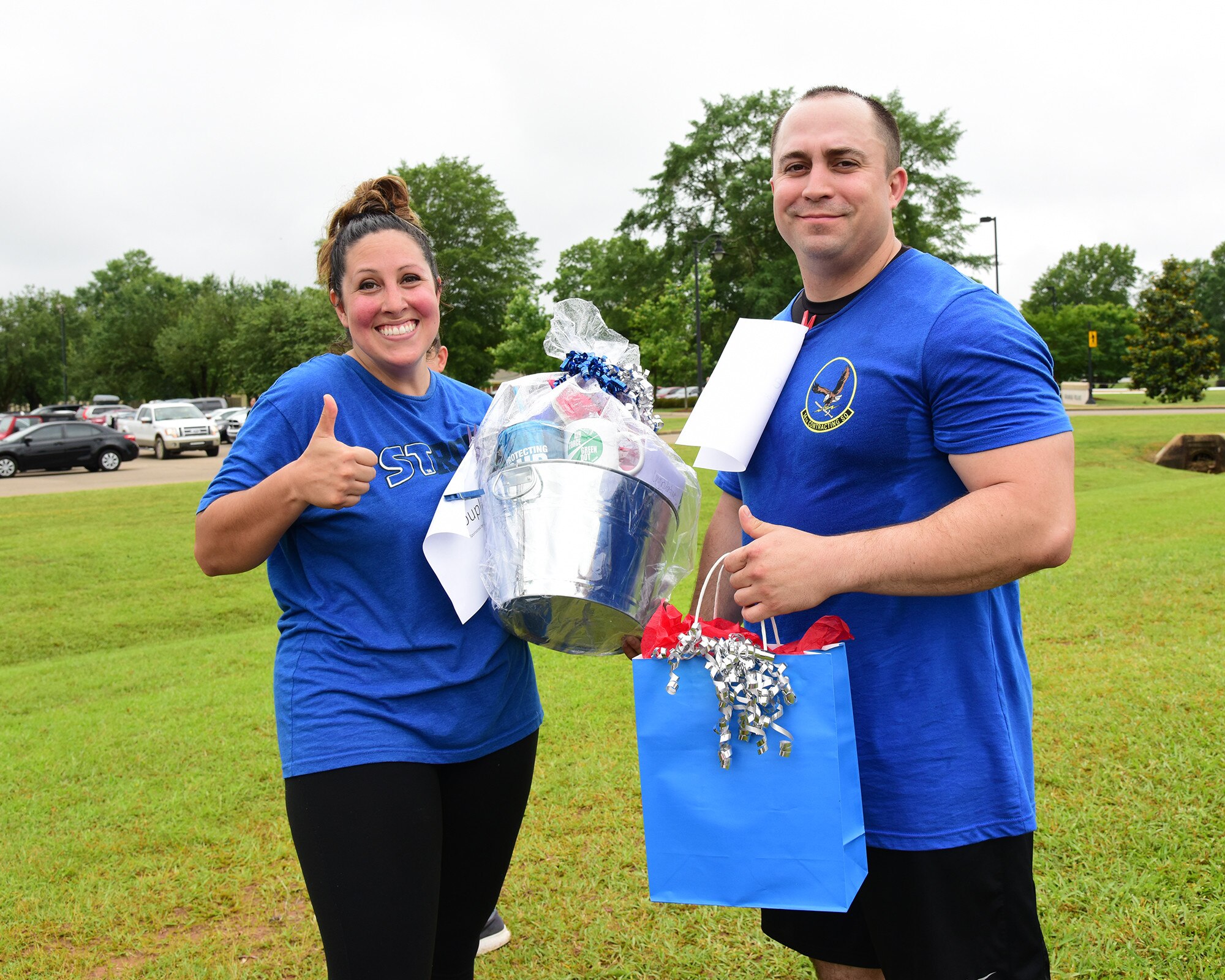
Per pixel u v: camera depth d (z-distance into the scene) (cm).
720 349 4375
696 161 4359
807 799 152
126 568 1060
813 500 174
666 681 159
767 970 247
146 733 464
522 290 3459
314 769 179
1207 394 5919
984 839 163
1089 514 1028
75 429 2486
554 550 171
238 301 6500
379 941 171
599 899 288
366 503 190
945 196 4178
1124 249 11400
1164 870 272
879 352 168
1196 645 488
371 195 206
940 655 166
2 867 327
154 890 310
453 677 189
